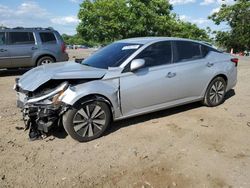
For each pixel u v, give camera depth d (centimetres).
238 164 434
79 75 495
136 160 445
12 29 1152
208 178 398
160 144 496
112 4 2506
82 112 489
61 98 473
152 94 565
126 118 551
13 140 509
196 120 607
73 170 419
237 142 507
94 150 475
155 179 397
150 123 586
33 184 387
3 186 382
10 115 629
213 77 669
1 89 898
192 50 645
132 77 538
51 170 419
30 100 484
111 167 427
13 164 433
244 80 1054
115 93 517
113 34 2531
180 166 428
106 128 523
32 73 550
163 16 2688
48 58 1198
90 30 2580
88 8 2566
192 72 623
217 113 652
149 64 566
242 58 2245
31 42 1169
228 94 827
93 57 614
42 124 478
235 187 380
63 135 526
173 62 602
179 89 607
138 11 2506
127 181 393
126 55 557
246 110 679
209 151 473
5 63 1144
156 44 587
